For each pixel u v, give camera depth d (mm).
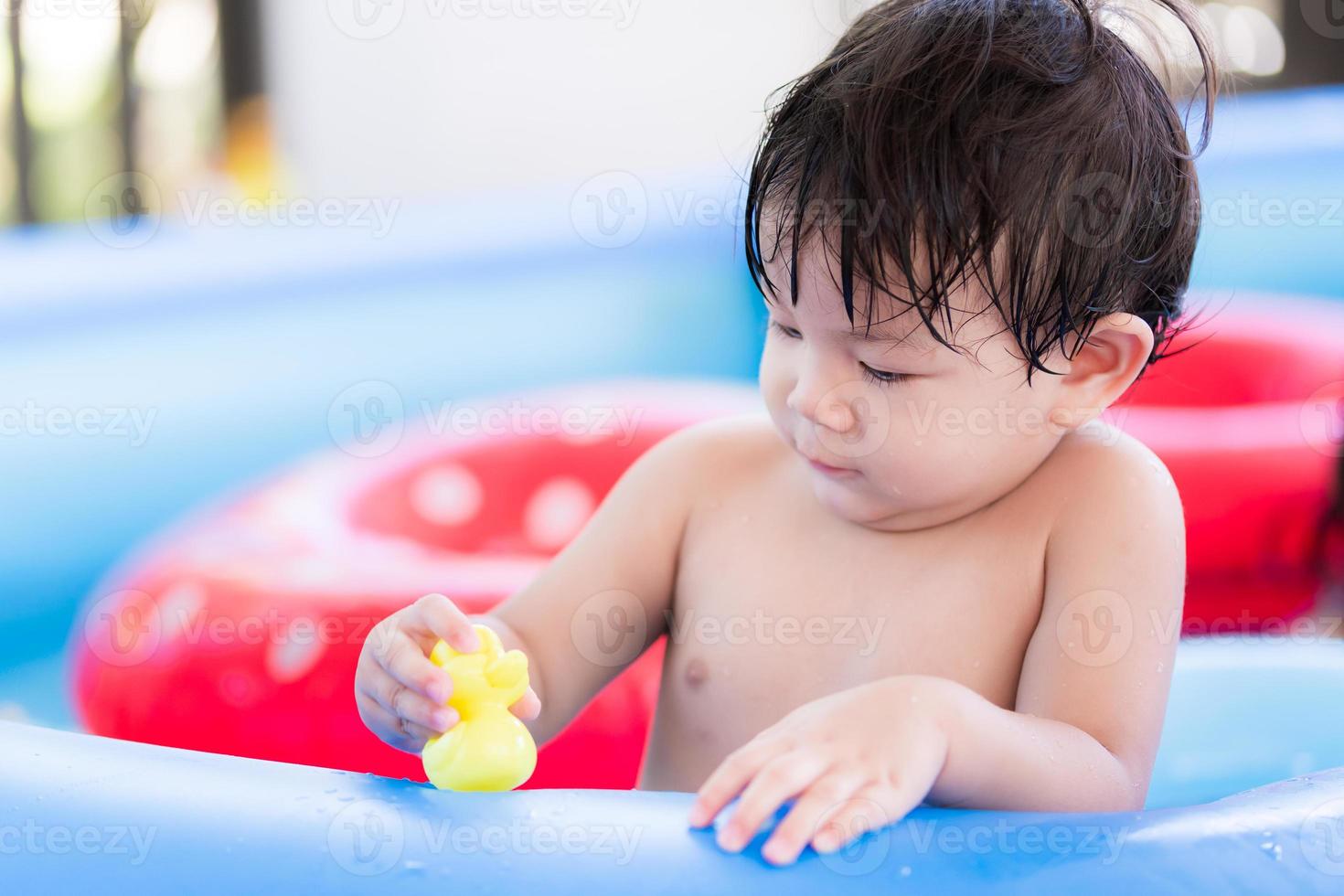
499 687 676
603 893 504
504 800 559
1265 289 2627
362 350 2627
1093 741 703
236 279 2654
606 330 2885
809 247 715
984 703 644
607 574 907
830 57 790
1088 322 770
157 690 1240
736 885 510
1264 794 587
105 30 3461
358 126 3537
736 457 923
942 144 705
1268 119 2709
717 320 2945
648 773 902
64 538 2170
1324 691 1047
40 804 554
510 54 3545
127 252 2701
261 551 1509
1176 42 900
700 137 3557
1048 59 754
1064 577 767
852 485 792
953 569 805
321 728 1181
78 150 3486
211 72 3486
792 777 557
